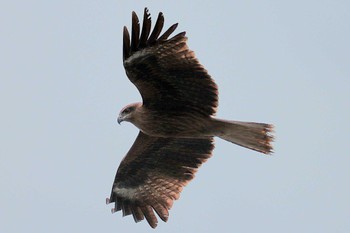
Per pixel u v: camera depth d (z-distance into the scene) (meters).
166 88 15.67
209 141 17.22
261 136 15.58
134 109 16.48
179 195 17.50
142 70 15.30
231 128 15.76
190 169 17.47
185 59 15.00
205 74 15.20
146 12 14.69
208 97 15.60
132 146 17.52
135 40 14.84
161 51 14.94
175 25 14.69
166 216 17.47
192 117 15.95
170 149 17.42
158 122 16.31
